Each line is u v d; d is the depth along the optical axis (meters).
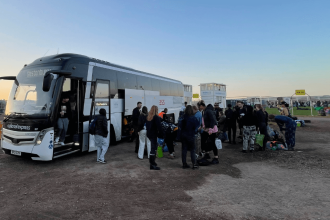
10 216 3.31
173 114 14.62
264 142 8.23
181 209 3.57
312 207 3.63
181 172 5.70
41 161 6.80
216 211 3.49
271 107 32.53
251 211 3.49
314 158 7.03
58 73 6.30
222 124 10.36
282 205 3.71
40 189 4.48
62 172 5.67
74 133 7.27
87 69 7.59
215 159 6.59
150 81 11.98
